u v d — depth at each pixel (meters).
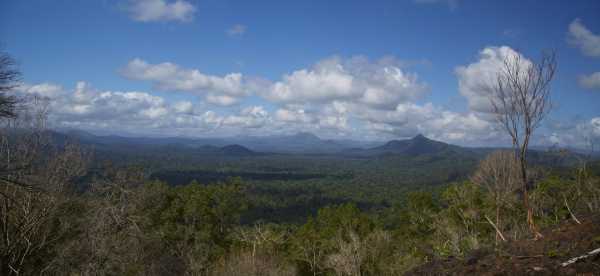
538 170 14.26
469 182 23.16
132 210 17.94
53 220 18.02
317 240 30.30
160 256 20.97
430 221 31.12
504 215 18.36
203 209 32.34
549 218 16.91
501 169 14.05
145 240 18.94
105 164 20.12
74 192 18.78
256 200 107.25
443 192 25.30
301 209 102.88
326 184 158.25
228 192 35.47
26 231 16.16
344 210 33.38
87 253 15.70
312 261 30.03
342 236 30.91
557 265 7.48
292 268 24.91
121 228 17.41
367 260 25.11
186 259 23.75
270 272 21.52
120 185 18.66
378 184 155.50
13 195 15.32
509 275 7.68
